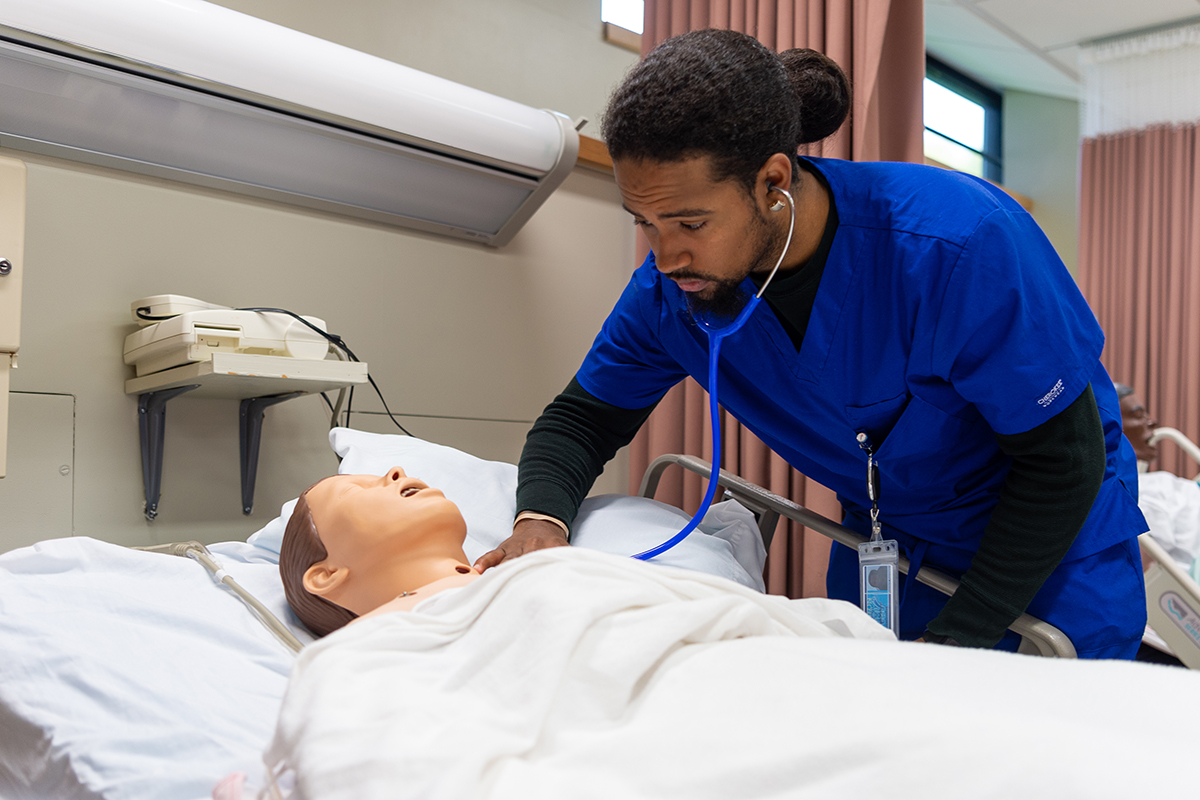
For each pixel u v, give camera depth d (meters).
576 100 2.66
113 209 1.84
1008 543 1.08
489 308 2.44
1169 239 4.15
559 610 0.73
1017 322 1.04
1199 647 1.88
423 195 2.19
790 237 1.01
